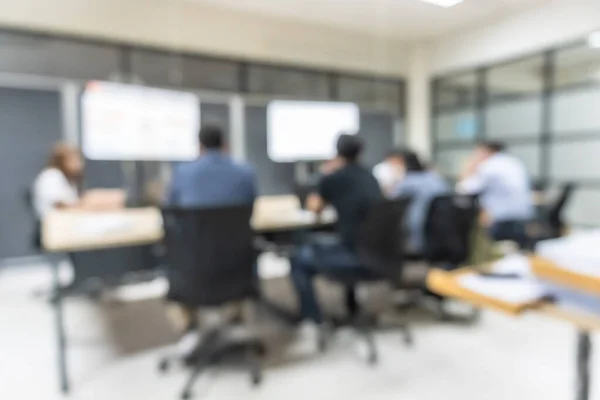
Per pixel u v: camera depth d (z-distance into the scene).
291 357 2.02
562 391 1.67
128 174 3.46
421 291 2.58
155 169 3.47
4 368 1.92
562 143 2.74
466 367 1.88
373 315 2.40
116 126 3.50
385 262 2.06
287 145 4.24
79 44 3.47
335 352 2.07
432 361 1.95
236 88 4.11
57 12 3.18
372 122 4.46
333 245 2.17
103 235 1.78
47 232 1.84
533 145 2.84
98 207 2.66
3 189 3.56
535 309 0.74
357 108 4.34
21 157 3.61
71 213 2.44
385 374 1.84
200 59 3.89
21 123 3.58
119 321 2.48
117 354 2.06
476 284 0.84
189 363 1.96
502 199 2.88
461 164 3.02
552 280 0.74
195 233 1.60
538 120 2.06
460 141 2.89
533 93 1.54
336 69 4.12
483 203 2.91
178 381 1.81
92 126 3.48
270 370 1.89
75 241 1.68
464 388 1.71
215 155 1.97
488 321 2.41
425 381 1.78
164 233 1.66
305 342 2.19
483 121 2.48
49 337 2.26
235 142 4.19
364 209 2.02
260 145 4.34
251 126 4.30
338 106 4.35
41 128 3.65
